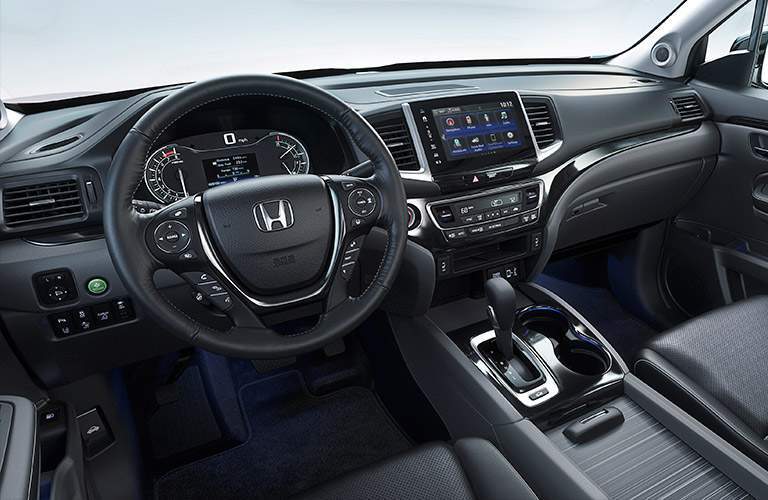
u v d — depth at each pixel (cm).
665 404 118
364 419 166
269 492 145
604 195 162
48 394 123
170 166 112
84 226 106
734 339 126
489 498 86
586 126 154
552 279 231
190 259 87
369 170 103
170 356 158
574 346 139
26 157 106
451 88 150
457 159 134
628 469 108
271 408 170
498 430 117
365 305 98
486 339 138
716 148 179
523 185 142
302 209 92
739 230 177
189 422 161
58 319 107
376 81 156
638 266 200
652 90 173
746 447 107
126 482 132
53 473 94
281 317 95
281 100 114
